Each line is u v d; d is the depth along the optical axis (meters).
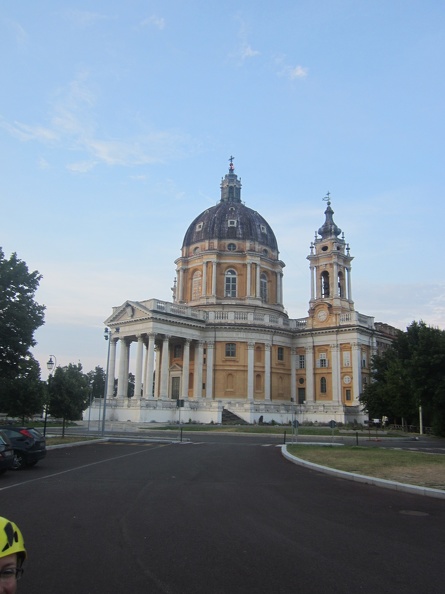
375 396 63.97
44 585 7.24
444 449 34.03
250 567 8.16
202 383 73.69
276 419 67.44
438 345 45.53
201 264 80.38
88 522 11.32
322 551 9.16
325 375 76.06
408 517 12.30
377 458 24.39
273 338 77.00
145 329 69.12
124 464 23.02
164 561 8.44
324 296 80.06
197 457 26.19
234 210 84.19
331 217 82.62
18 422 55.03
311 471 21.14
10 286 37.62
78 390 38.62
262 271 83.12
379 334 77.75
